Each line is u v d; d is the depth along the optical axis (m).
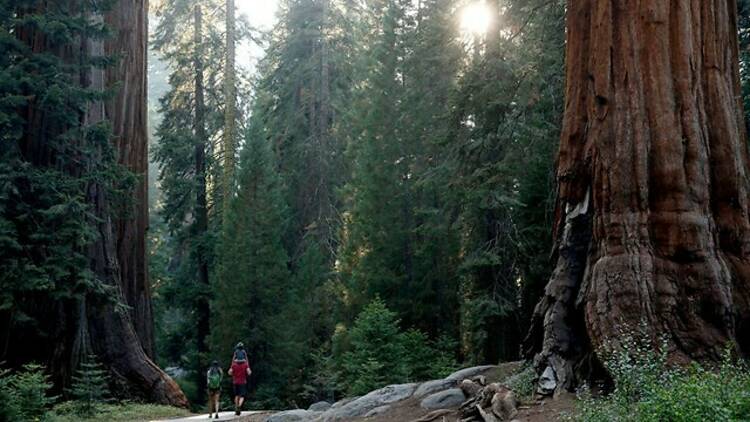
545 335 9.06
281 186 31.98
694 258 8.24
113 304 18.70
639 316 8.03
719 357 7.75
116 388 18.92
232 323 27.20
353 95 31.06
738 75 9.60
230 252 28.00
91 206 17.70
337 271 27.83
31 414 13.78
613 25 9.07
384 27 27.05
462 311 21.47
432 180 17.53
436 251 22.64
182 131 33.44
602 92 9.02
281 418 12.87
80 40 19.05
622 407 6.69
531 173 16.09
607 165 8.80
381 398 11.22
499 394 8.59
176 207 32.84
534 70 14.94
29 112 18.12
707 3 9.12
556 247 9.80
